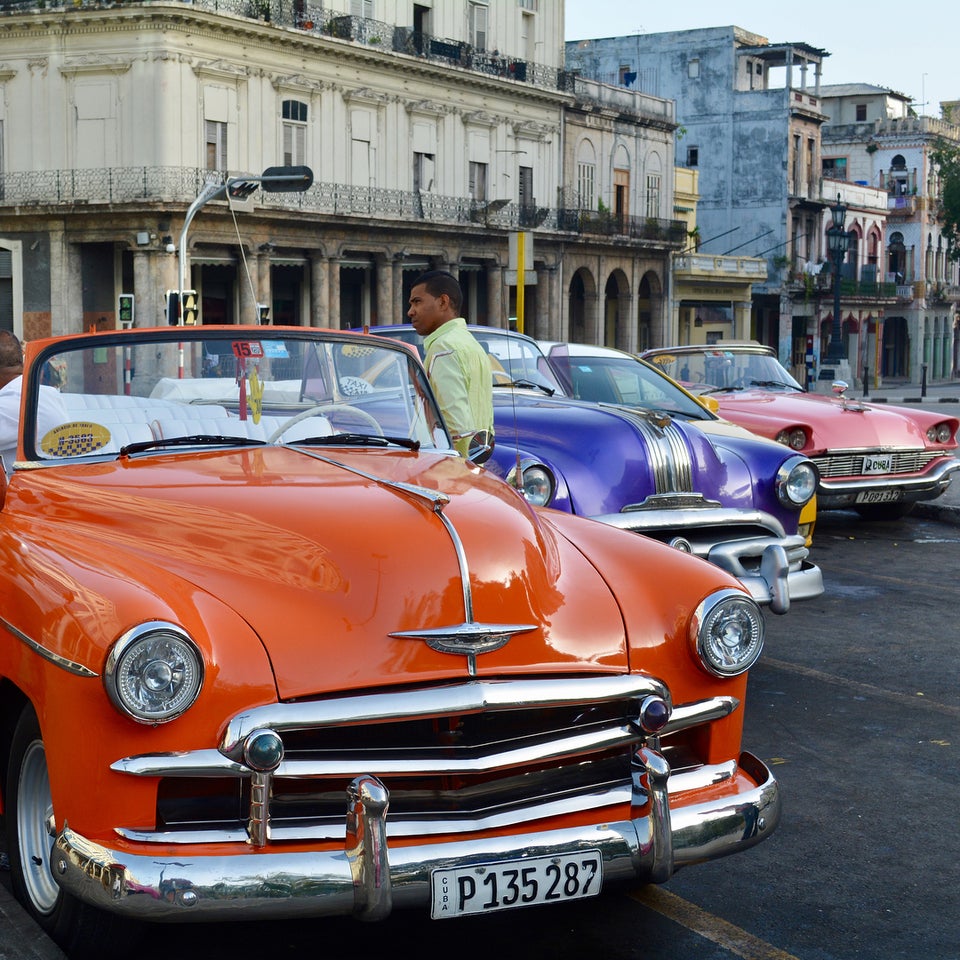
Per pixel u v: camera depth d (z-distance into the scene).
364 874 3.31
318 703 3.38
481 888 3.45
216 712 3.37
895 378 79.00
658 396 9.53
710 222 65.50
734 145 64.50
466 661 3.56
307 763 3.40
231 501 4.08
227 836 3.37
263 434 5.04
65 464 4.80
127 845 3.33
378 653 3.51
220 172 37.66
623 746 3.82
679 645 3.90
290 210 39.28
